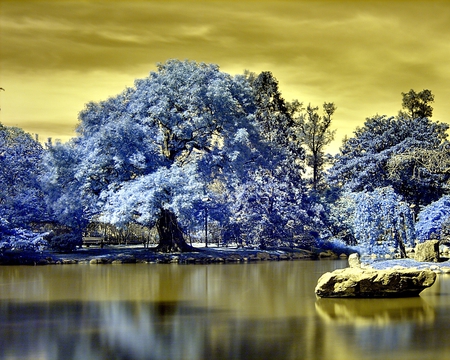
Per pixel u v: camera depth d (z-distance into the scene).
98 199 44.88
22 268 37.28
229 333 17.44
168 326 18.45
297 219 54.19
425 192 59.81
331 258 49.78
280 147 58.12
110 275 32.88
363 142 66.69
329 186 71.50
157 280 30.52
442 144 60.94
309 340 16.50
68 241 45.41
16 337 17.09
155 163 45.66
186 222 46.41
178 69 47.50
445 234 45.62
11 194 46.41
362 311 20.69
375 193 43.47
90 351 15.59
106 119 47.47
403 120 67.81
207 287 27.62
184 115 47.06
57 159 44.50
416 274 23.58
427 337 16.75
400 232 42.16
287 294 25.14
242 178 51.16
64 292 25.73
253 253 47.66
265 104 67.06
